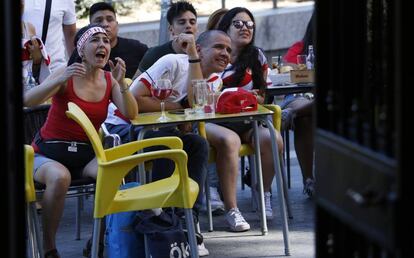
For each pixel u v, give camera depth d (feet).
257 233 29.43
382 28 13.28
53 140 25.82
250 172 32.96
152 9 56.49
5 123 12.22
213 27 33.17
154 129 26.25
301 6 60.29
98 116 26.40
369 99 13.02
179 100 28.48
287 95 34.65
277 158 26.63
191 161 26.86
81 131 25.91
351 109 13.02
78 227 29.45
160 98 26.37
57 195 24.63
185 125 28.96
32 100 25.61
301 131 33.37
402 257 10.99
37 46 31.89
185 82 28.35
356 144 12.37
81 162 25.93
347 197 12.56
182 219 27.07
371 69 13.44
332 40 13.43
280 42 57.57
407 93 10.86
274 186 35.65
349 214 12.53
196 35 33.42
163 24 38.99
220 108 26.48
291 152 42.11
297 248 27.58
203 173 26.94
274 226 30.32
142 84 27.86
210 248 27.96
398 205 10.92
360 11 13.42
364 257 12.89
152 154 22.50
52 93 25.68
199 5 56.90
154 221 23.86
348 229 13.21
